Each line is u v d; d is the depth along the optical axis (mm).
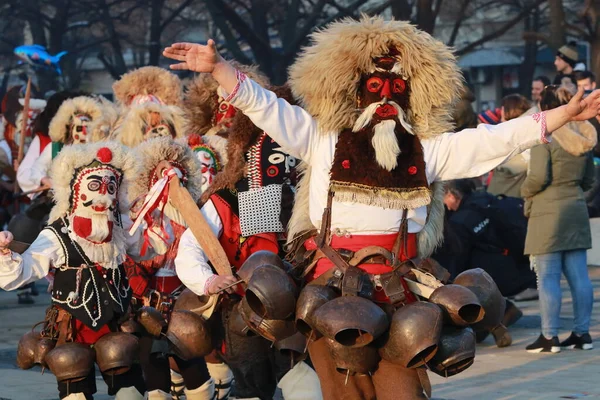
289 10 36406
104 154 6992
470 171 5977
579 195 11609
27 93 15281
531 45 44219
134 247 7375
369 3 43938
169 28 51969
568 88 11477
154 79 10281
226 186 7145
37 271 6844
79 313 6844
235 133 7168
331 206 5852
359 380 6129
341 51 5883
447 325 5754
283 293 5715
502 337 11992
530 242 11703
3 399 9320
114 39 43812
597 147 17047
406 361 5520
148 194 7082
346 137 5883
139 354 6953
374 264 5797
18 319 15289
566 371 10461
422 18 30828
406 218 5852
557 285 11656
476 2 45469
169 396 7430
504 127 5918
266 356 6941
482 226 12859
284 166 7129
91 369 6766
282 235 7152
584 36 31547
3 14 43719
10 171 16922
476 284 5895
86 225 6902
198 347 6605
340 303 5508
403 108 5934
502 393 9398
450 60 5969
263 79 8383
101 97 11219
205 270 6652
